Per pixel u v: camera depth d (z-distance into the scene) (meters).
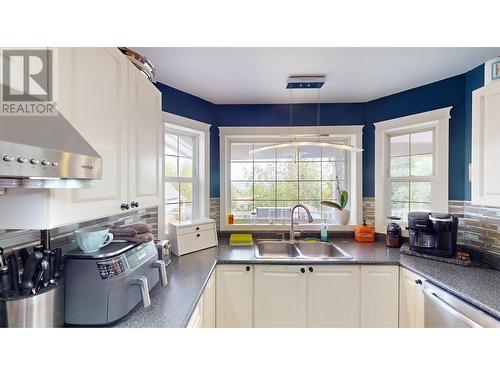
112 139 1.12
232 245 2.42
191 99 2.51
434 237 1.95
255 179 2.89
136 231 1.34
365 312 1.94
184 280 1.53
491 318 1.17
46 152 0.65
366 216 2.72
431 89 2.25
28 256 0.95
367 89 2.39
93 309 0.98
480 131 1.53
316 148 2.88
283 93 2.48
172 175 2.50
